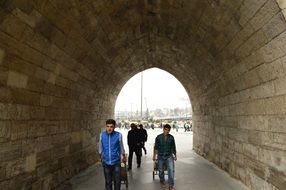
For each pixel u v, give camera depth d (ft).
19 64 20.04
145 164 43.70
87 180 31.40
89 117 41.06
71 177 32.27
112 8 26.76
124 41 36.45
